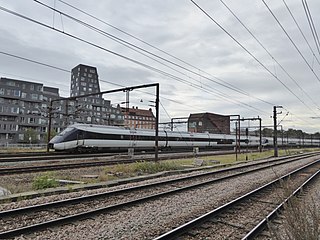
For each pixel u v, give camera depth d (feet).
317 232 15.83
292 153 192.85
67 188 38.27
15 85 261.85
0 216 24.61
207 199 36.58
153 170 65.57
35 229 21.99
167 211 29.76
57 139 106.42
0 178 47.26
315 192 44.01
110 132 117.39
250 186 48.57
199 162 84.23
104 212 27.96
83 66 382.83
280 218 27.09
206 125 270.46
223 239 22.03
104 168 64.80
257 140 229.25
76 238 21.02
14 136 256.32
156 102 76.07
